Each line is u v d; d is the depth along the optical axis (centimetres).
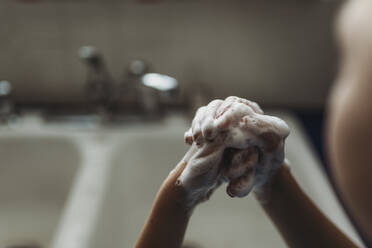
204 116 44
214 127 42
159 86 131
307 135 156
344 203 125
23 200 153
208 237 140
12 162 149
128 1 148
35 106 168
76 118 157
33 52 157
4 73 162
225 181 46
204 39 157
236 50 160
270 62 163
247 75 166
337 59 159
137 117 156
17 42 154
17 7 147
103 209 109
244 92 170
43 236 145
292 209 46
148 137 147
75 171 146
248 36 157
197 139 43
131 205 143
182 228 44
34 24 151
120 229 125
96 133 149
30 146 147
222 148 43
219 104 45
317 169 127
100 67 145
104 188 116
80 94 168
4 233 146
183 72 164
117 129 152
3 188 152
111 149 138
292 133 150
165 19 152
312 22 154
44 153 147
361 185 55
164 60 162
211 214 145
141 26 154
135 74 138
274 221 47
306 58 162
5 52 157
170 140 147
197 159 43
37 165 149
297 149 138
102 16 151
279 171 45
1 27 151
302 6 150
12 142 146
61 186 151
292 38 157
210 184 44
